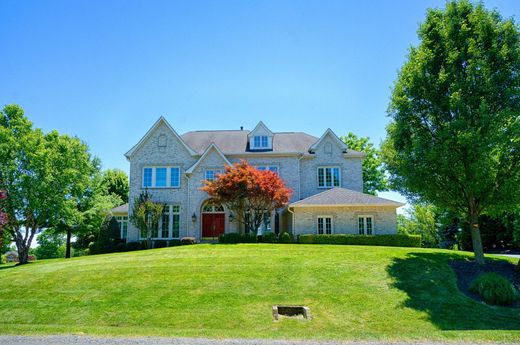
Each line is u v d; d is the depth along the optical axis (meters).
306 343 8.92
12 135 28.17
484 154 15.12
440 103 16.97
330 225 26.95
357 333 10.16
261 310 12.79
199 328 11.62
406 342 9.02
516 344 8.91
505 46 15.77
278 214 31.42
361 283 15.02
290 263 17.47
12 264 28.52
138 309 13.05
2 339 9.30
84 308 13.31
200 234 30.05
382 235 25.28
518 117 15.56
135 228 31.23
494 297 13.44
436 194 17.42
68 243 39.72
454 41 16.91
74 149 33.75
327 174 32.75
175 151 31.91
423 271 16.30
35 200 26.92
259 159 32.25
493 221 32.59
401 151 18.16
